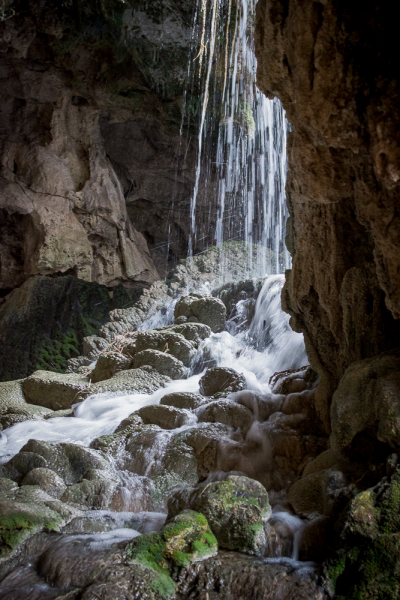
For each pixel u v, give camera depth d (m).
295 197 3.78
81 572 2.62
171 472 4.17
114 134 10.42
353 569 2.53
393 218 2.86
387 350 3.47
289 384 5.05
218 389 5.41
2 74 8.99
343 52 2.65
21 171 9.44
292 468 4.11
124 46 8.55
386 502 2.66
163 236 11.65
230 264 10.33
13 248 9.75
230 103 8.49
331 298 3.84
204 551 2.74
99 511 3.55
